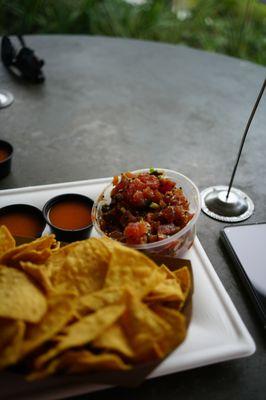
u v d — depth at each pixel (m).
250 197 0.49
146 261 0.32
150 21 1.13
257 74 0.72
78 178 0.51
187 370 0.32
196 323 0.34
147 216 0.38
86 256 0.33
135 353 0.27
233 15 1.24
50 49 0.75
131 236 0.36
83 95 0.66
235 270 0.40
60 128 0.59
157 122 0.61
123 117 0.62
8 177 0.50
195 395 0.31
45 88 0.67
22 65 0.67
